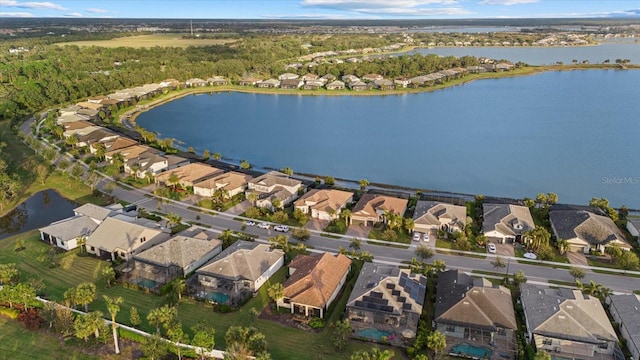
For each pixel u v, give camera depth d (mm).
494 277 78312
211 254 83188
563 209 100625
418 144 168000
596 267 82000
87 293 64875
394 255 86000
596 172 138250
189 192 115250
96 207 96750
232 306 69375
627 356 59281
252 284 73375
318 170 141250
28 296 66062
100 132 155000
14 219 102875
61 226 89562
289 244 89625
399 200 103625
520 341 61406
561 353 59594
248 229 96062
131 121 195875
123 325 63406
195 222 98938
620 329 64000
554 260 84312
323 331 64062
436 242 90938
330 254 78500
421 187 128125
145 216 100438
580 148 160625
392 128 190000
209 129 188000
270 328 64625
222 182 114000
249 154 156625
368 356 52719
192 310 68562
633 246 89188
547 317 62594
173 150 151125
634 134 175750
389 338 62125
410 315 65562
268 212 104062
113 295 72188
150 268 78375
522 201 108312
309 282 69938
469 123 195750
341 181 131375
